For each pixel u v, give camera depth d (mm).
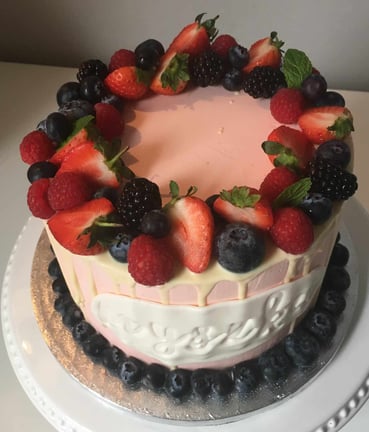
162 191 264
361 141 418
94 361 300
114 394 289
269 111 305
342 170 252
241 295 248
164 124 301
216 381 285
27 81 464
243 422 286
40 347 316
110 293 260
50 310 321
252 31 433
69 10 437
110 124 285
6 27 453
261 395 287
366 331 313
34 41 462
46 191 252
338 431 292
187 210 234
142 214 234
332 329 300
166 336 267
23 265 349
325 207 243
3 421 308
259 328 269
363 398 296
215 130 295
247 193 230
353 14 414
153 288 245
